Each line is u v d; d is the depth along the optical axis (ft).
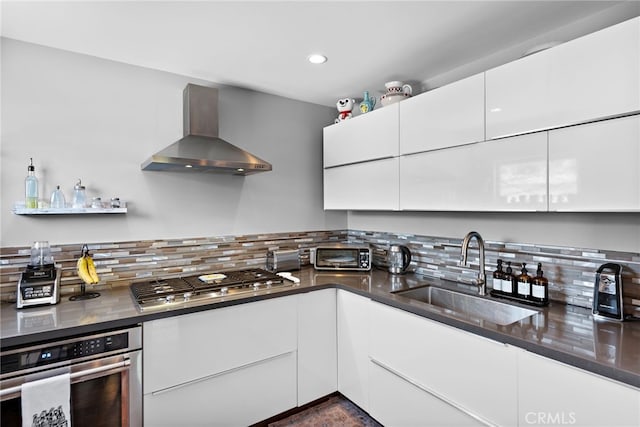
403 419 6.30
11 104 6.30
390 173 7.73
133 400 5.52
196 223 8.34
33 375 4.73
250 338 6.71
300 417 7.31
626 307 5.32
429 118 6.81
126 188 7.43
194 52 6.91
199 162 6.75
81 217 6.96
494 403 4.85
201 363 6.16
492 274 7.14
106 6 5.28
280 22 5.79
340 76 8.21
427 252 8.59
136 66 7.52
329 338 7.85
